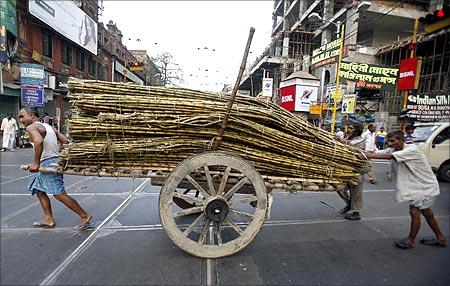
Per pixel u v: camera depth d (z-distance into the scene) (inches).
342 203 187.5
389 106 598.5
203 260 105.0
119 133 105.3
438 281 95.3
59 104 321.4
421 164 119.2
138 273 95.3
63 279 90.8
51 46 477.7
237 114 106.3
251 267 101.6
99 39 741.9
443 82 491.5
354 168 120.5
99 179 238.8
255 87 1232.8
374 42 840.3
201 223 141.9
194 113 106.3
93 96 104.8
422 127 294.4
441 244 122.6
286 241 125.1
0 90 178.4
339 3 854.5
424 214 122.2
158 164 108.0
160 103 105.4
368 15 736.3
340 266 104.3
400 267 104.5
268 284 91.4
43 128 119.0
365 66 488.1
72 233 125.6
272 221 151.3
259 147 112.0
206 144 106.8
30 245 113.6
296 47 946.7
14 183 199.8
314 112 558.3
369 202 192.5
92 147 103.6
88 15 605.0
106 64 791.7
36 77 195.5
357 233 136.5
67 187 210.5
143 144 103.6
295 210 171.2
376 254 114.7
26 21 398.9
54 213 149.3
